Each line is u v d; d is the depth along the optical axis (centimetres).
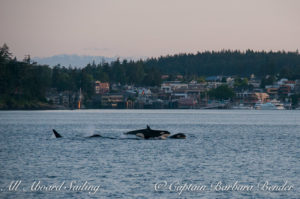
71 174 12119
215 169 12975
